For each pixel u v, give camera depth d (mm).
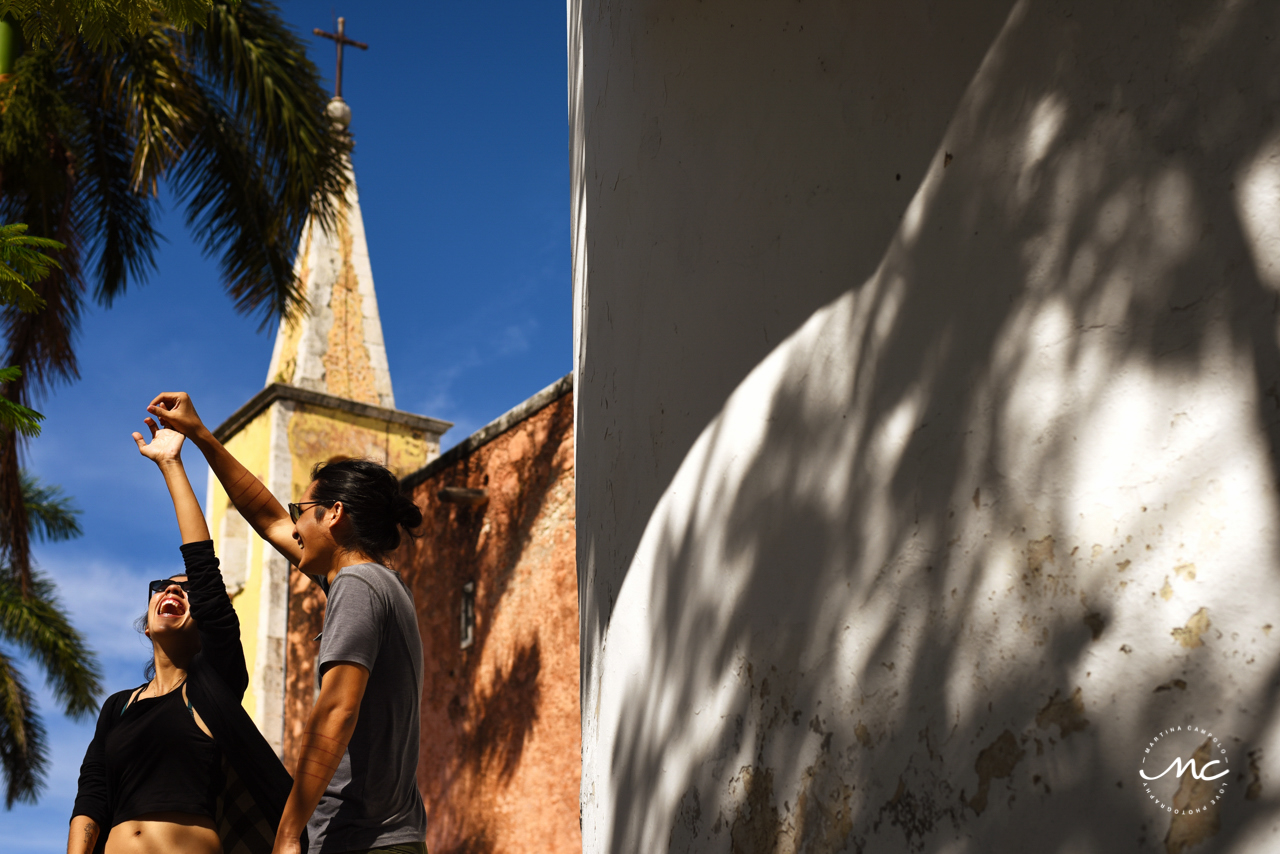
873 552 1764
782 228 2139
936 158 1746
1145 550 1314
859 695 1743
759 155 2248
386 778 2170
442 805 11016
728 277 2318
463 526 11797
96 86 10719
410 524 2504
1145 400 1349
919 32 1819
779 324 2117
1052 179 1521
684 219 2533
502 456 11422
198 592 2762
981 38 1688
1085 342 1438
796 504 1986
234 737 2568
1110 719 1314
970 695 1521
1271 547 1188
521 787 9969
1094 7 1494
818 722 1832
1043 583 1438
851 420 1864
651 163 2738
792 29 2182
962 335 1641
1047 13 1567
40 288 10125
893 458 1752
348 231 19031
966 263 1652
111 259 11805
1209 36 1340
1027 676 1436
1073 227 1479
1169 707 1252
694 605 2297
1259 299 1241
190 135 10758
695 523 2338
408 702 2234
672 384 2518
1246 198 1271
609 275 3020
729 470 2227
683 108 2594
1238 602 1206
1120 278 1404
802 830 1835
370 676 2180
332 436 16969
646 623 2531
